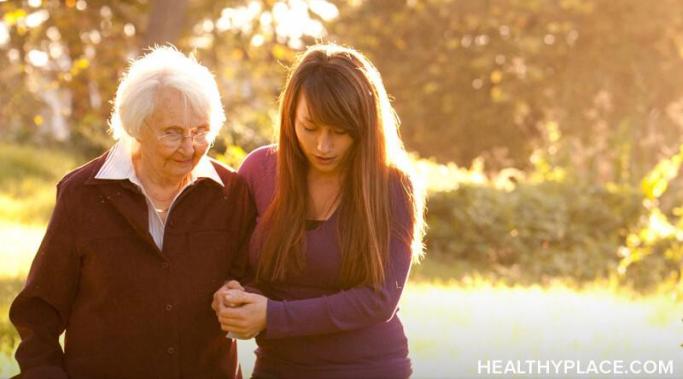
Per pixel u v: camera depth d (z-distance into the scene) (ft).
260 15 76.07
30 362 11.73
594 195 54.49
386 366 11.99
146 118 11.28
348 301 11.60
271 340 12.23
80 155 74.49
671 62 97.45
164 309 11.86
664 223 53.42
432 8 100.37
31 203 57.98
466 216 52.37
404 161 12.04
